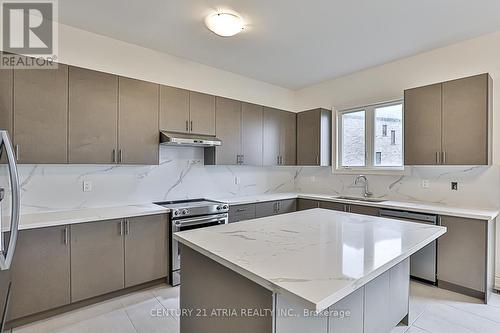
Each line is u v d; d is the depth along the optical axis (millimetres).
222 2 2342
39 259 2221
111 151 2768
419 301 2594
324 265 1267
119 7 2436
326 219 2285
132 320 2277
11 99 2234
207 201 3654
